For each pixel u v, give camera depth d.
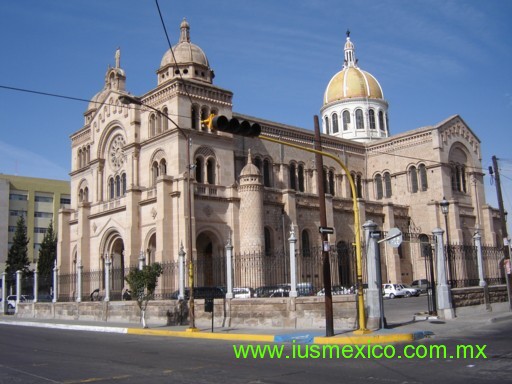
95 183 68.25
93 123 70.44
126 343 26.89
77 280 48.44
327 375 15.46
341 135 94.44
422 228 76.25
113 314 42.72
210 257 56.78
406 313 37.84
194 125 59.25
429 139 77.19
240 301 32.75
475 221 80.06
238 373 16.17
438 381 14.05
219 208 56.25
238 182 63.31
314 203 65.75
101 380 15.51
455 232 73.00
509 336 24.08
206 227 54.72
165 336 31.30
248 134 22.59
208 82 63.62
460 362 17.08
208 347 24.16
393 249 71.31
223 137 60.62
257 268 48.97
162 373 16.53
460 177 80.12
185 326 35.53
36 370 17.64
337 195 78.62
